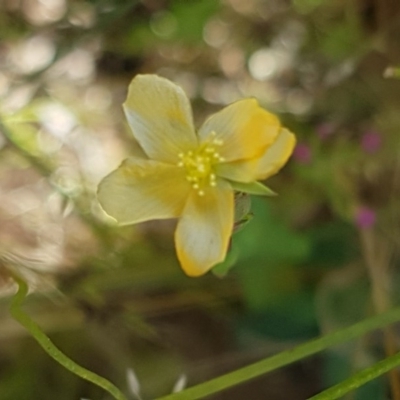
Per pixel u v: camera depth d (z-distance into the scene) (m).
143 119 0.09
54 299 0.12
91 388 0.13
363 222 0.13
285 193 0.14
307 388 0.13
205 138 0.09
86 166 0.14
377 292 0.13
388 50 0.14
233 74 0.15
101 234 0.13
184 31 0.14
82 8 0.13
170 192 0.09
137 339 0.13
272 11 0.15
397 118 0.14
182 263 0.09
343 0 0.14
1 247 0.12
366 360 0.12
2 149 0.13
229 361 0.13
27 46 0.14
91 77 0.14
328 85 0.14
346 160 0.13
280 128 0.09
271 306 0.13
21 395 0.13
